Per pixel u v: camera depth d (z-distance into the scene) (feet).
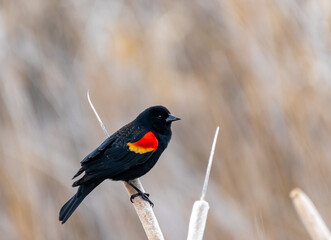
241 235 37.65
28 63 39.75
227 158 39.52
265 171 38.60
